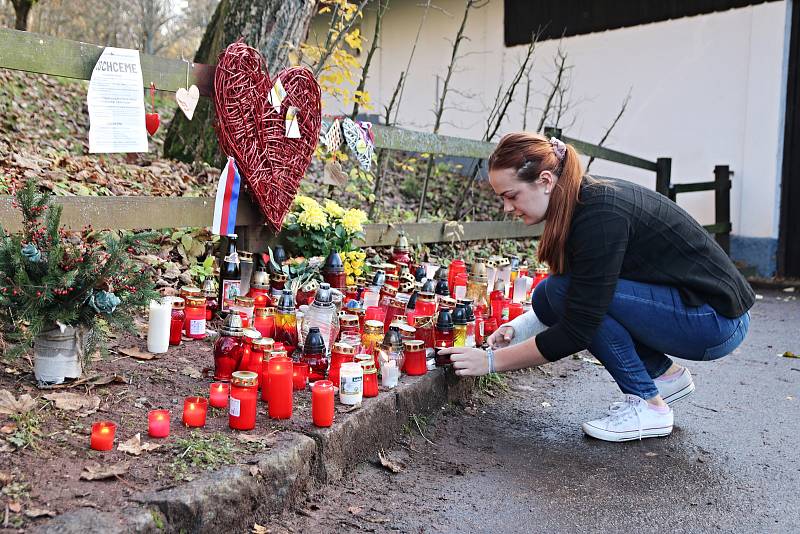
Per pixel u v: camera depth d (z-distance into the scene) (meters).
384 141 5.05
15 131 6.14
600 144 8.46
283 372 2.54
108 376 2.71
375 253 5.19
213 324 3.59
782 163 8.32
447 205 8.59
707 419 3.53
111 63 3.20
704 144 8.79
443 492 2.58
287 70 3.88
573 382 4.08
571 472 2.83
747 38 8.38
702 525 2.46
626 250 2.91
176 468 2.09
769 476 2.88
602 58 9.50
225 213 3.65
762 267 8.48
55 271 2.43
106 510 1.81
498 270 4.54
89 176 5.02
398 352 3.16
